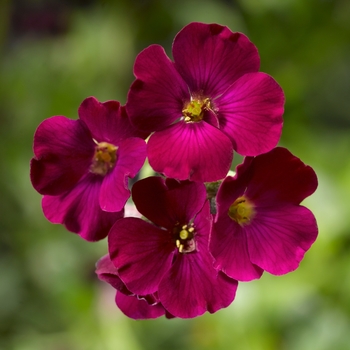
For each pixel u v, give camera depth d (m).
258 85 0.18
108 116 0.18
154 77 0.18
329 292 0.24
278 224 0.18
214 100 0.18
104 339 0.26
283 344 0.24
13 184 0.28
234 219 0.18
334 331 0.24
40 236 0.28
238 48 0.18
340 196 0.24
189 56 0.18
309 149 0.26
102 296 0.26
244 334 0.24
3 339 0.28
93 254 0.27
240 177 0.18
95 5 0.34
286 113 0.28
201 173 0.18
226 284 0.18
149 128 0.18
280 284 0.24
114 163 0.19
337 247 0.24
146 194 0.18
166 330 0.25
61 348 0.27
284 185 0.18
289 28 0.28
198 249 0.18
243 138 0.18
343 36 0.28
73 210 0.19
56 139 0.19
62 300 0.26
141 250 0.18
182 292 0.18
